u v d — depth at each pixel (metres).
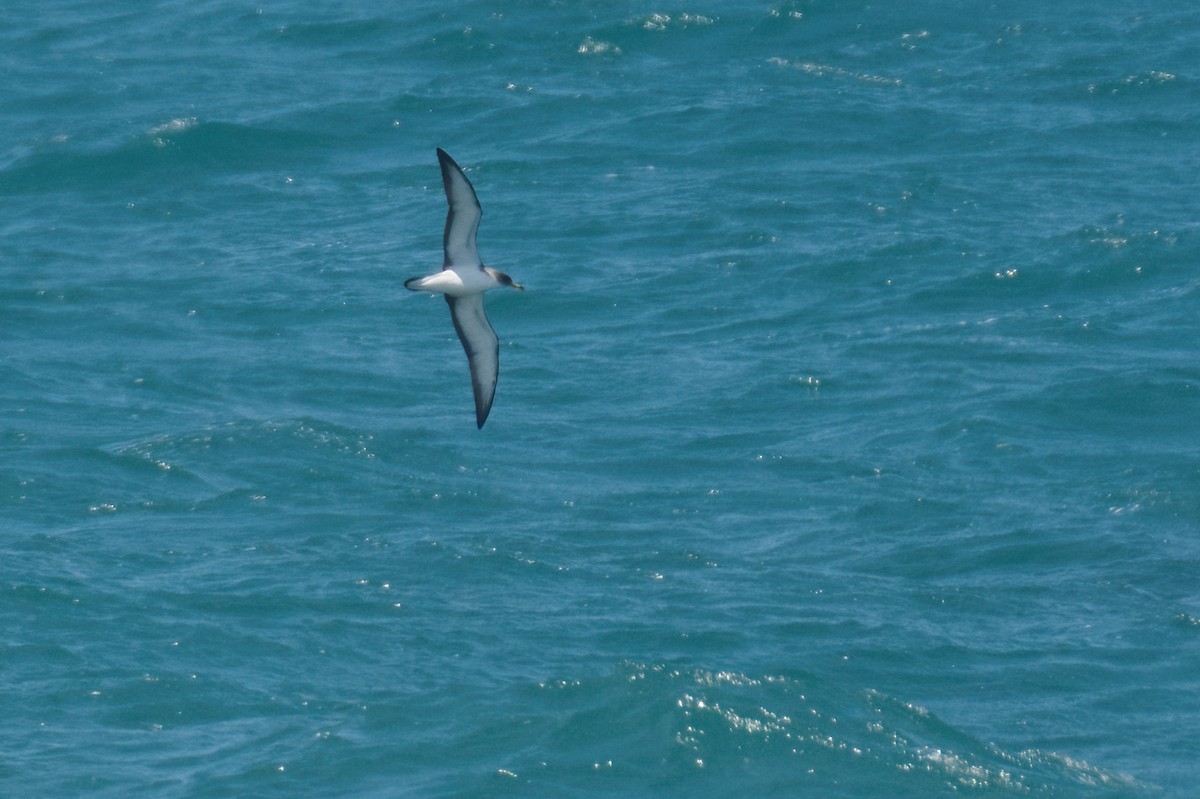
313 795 21.22
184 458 31.09
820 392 34.78
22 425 32.44
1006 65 54.84
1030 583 27.11
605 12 58.75
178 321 38.53
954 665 24.66
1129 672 24.50
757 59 55.72
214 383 35.19
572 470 31.38
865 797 21.81
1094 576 27.28
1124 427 33.00
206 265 41.84
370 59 56.50
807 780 22.03
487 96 53.19
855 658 24.69
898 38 56.84
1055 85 53.22
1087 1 60.25
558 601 26.25
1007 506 29.77
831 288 40.12
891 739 22.78
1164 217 43.47
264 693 23.47
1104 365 35.59
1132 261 40.81
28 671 23.59
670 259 41.78
